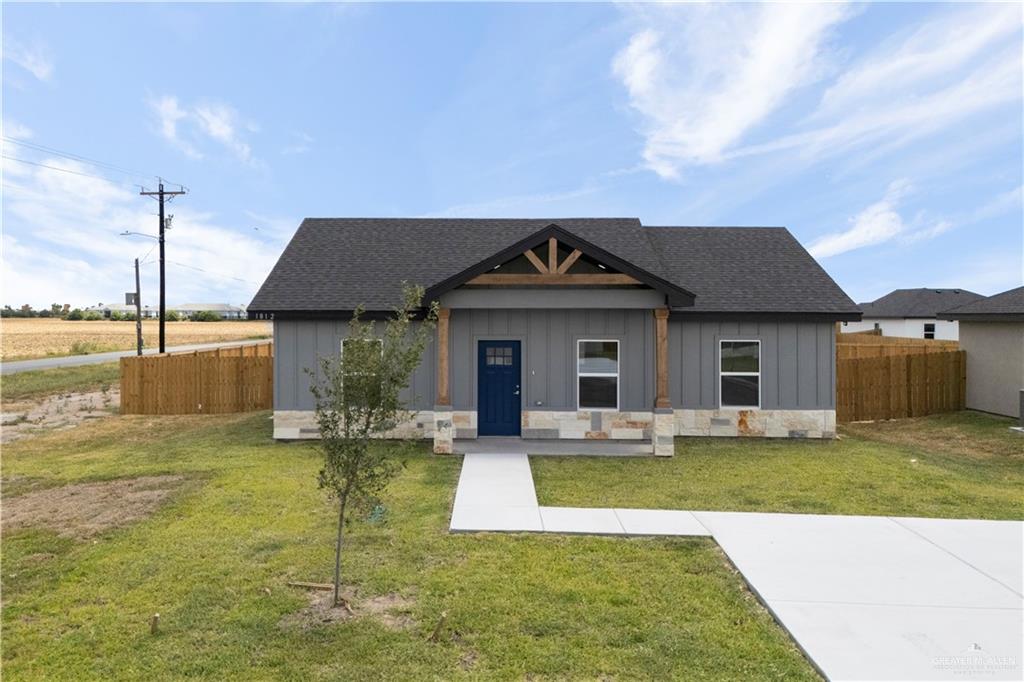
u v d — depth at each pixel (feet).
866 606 17.15
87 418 54.13
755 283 46.01
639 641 15.51
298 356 42.88
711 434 43.93
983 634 15.60
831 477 32.63
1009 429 46.01
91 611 17.06
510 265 42.11
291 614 16.88
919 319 136.46
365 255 48.37
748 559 20.66
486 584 18.74
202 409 57.16
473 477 32.37
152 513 25.75
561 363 43.55
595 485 30.91
